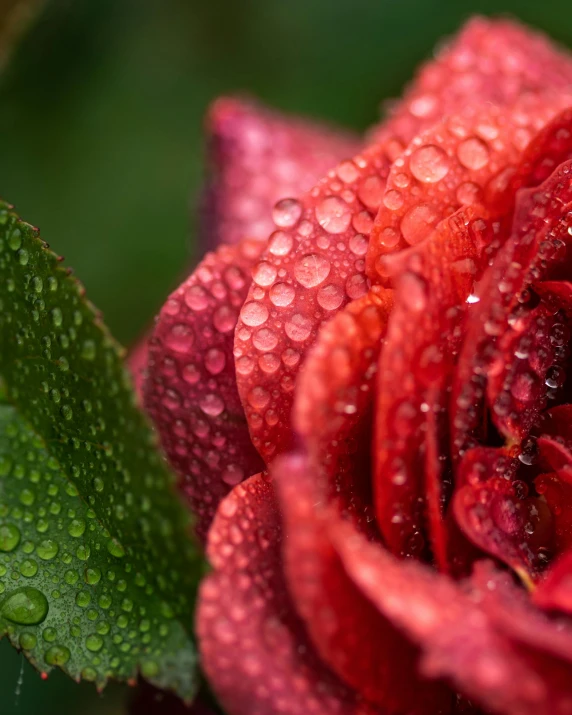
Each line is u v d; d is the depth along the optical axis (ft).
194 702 0.81
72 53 1.22
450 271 0.75
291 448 0.76
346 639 0.72
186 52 1.24
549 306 0.77
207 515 0.78
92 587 0.76
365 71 1.20
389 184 0.76
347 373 0.73
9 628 0.76
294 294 0.77
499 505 0.76
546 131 0.77
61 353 0.75
